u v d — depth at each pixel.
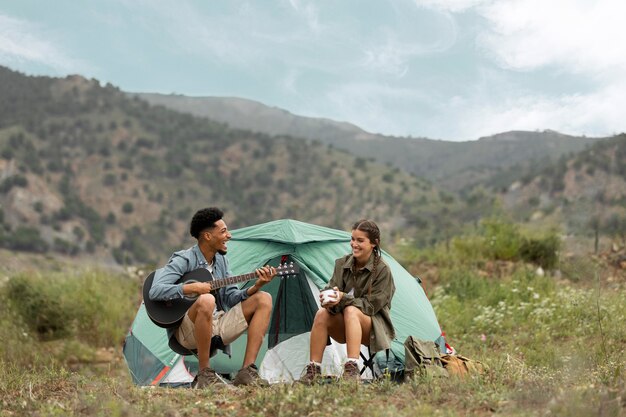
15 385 5.58
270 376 6.84
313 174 152.38
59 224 125.25
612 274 12.96
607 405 4.29
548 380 5.14
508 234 14.12
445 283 12.46
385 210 126.94
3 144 138.62
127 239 130.50
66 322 11.04
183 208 141.75
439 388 4.98
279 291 7.21
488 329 9.64
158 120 172.50
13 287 11.48
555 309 9.73
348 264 6.00
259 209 143.00
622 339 8.01
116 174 145.12
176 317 5.83
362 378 6.45
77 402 4.84
